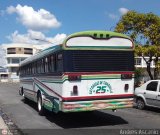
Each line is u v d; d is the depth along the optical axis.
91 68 12.42
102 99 12.52
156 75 28.55
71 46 12.23
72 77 12.16
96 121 13.74
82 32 12.39
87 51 12.41
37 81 16.83
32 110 18.34
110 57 12.73
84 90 12.30
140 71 34.19
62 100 12.20
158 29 27.22
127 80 12.96
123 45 12.96
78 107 12.21
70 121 13.97
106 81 12.62
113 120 13.89
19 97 28.31
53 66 13.39
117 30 27.72
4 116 16.03
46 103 14.79
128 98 12.95
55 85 13.13
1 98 27.48
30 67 19.05
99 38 12.61
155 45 26.83
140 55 27.33
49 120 14.48
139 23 27.34
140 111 16.70
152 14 27.31
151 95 16.48
